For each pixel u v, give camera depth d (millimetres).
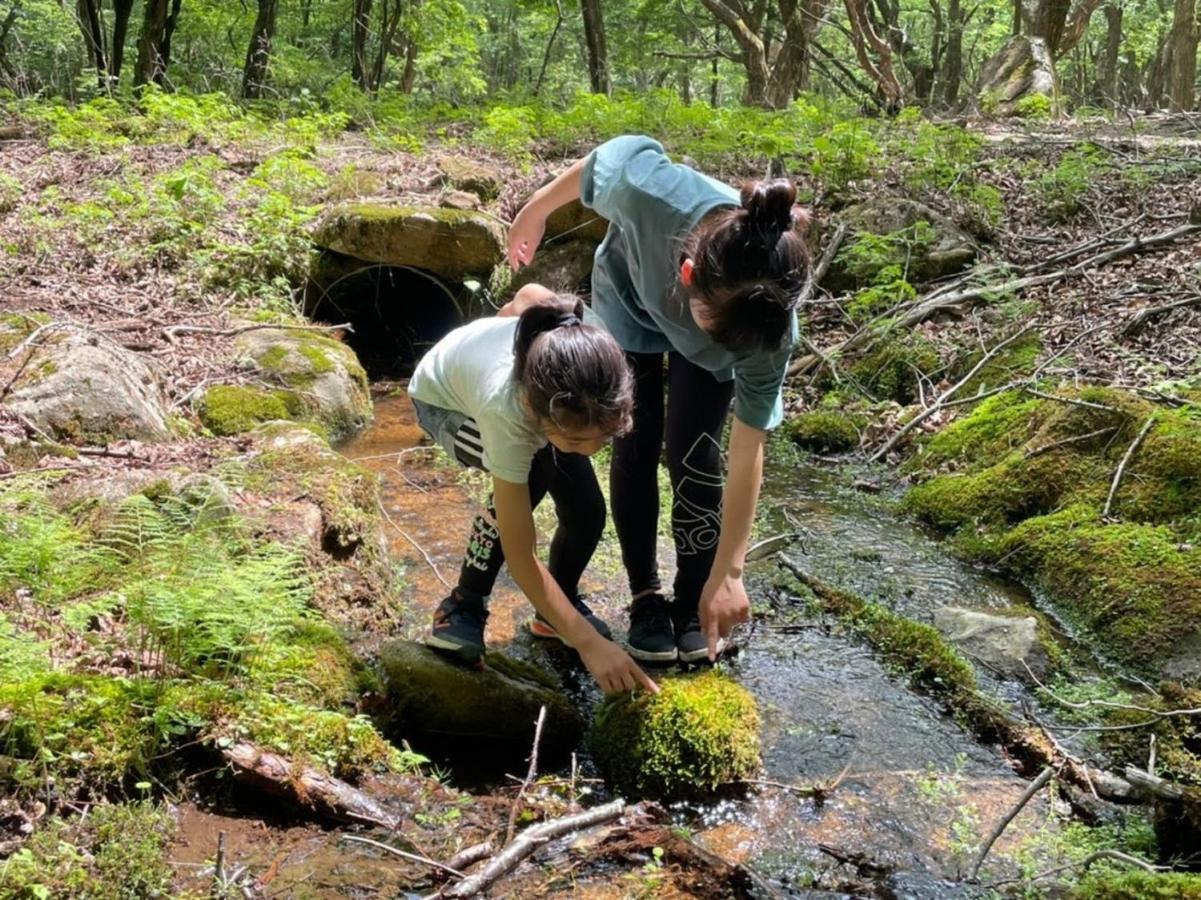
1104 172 7297
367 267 6059
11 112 9008
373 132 9320
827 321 5996
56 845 1906
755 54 15109
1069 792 2457
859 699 2838
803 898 2109
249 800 2205
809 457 4863
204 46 17188
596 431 1999
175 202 6102
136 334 4695
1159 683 2957
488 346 2408
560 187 2707
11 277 5098
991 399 4633
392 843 2145
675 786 2383
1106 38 26281
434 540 3688
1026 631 3113
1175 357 4637
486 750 2559
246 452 3715
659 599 2922
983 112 12891
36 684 2188
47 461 3373
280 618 2484
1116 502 3705
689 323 2430
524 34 24953
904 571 3680
